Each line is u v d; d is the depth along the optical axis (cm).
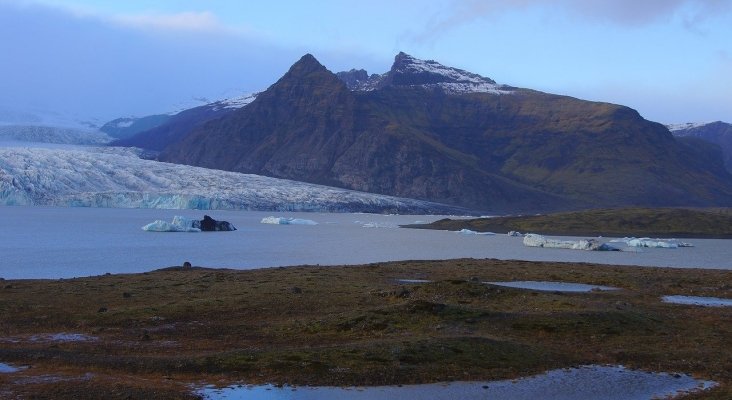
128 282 6794
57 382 3269
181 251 15262
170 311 5231
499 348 4053
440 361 3797
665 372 3762
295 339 4403
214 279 7025
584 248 17250
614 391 3406
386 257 14562
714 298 6500
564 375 3678
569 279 7644
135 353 4031
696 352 4191
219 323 4916
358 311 4953
